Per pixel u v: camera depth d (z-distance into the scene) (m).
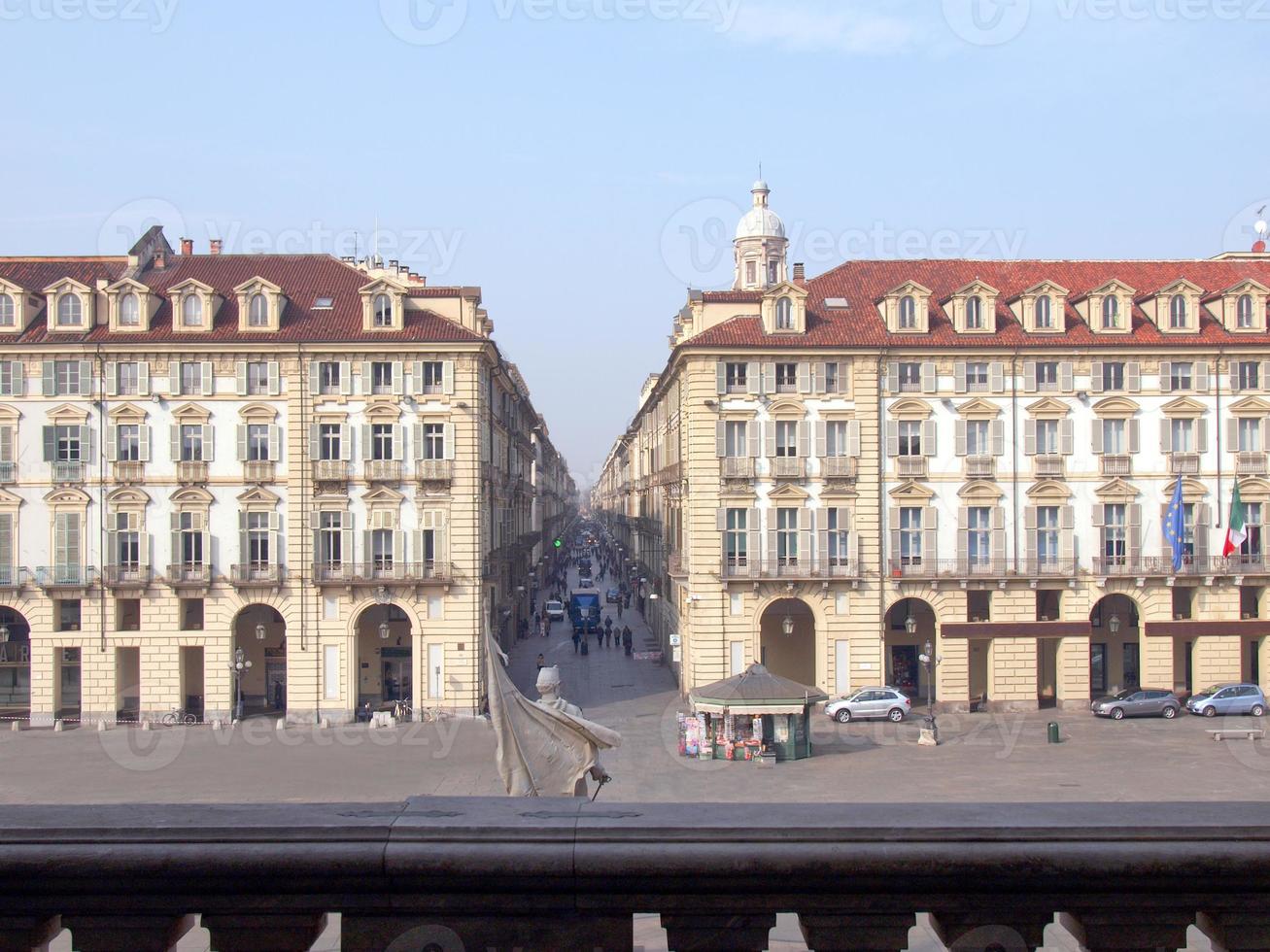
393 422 58.19
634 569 119.31
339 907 5.33
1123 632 62.88
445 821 5.44
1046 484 59.00
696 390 58.31
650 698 63.09
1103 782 40.91
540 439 135.25
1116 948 5.38
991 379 59.12
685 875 5.24
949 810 5.58
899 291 59.25
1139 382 59.47
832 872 5.25
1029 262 66.06
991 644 59.12
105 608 57.16
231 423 57.78
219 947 5.37
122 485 57.34
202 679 59.44
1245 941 5.38
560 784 13.12
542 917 5.35
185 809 5.62
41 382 57.34
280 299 58.41
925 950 8.66
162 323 58.75
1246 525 59.78
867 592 58.59
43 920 5.32
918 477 58.88
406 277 79.50
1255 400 59.84
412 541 57.91
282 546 57.69
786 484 58.28
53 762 47.03
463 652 58.03
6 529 57.19
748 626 58.31
